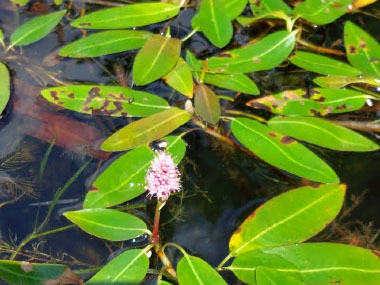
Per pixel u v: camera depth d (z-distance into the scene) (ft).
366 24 1.57
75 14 1.58
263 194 1.23
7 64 1.43
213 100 1.32
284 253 1.11
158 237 1.14
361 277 1.08
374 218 1.20
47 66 1.43
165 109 1.33
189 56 1.43
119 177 1.19
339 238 1.17
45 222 1.18
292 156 1.24
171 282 1.11
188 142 1.31
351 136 1.27
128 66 1.45
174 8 1.53
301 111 1.34
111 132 1.31
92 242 1.15
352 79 1.38
